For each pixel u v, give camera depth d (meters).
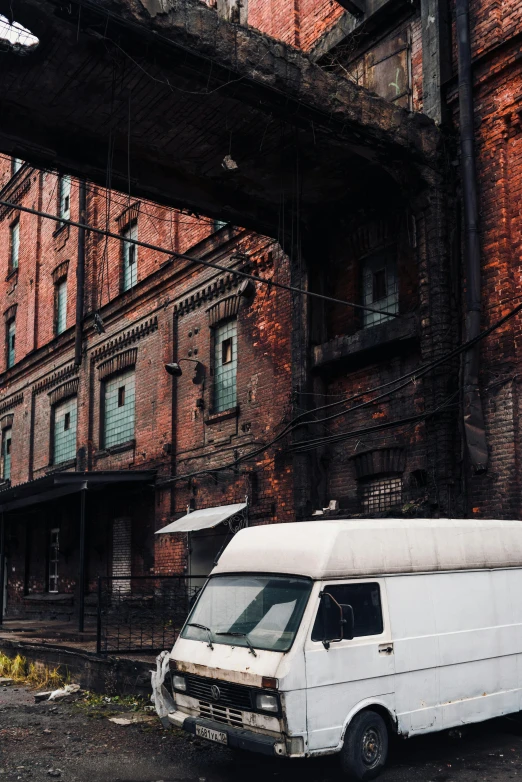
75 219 24.09
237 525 14.89
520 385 10.12
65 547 21.98
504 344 10.34
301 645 6.47
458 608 7.73
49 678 12.08
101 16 9.09
